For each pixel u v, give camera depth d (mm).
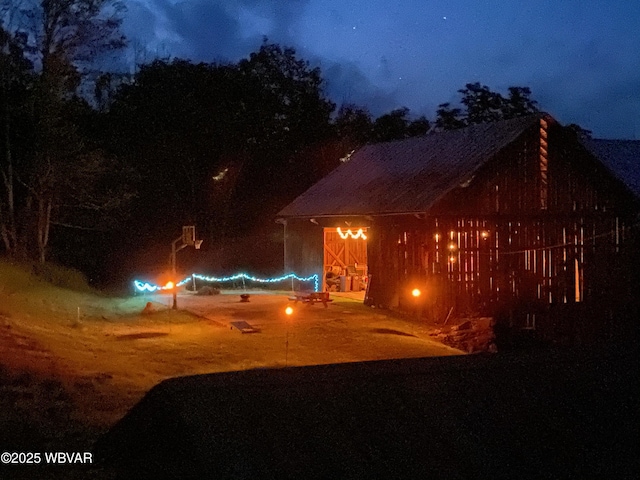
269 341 14367
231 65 36469
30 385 8797
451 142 22125
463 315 18828
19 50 23469
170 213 33062
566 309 20406
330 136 37344
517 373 4203
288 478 3199
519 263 19797
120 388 9430
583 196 20703
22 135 24312
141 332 15172
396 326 17516
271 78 37594
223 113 33656
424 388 3941
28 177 24500
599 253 20922
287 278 27375
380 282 20844
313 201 24812
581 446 3693
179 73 34656
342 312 19422
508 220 19641
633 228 21328
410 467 3387
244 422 3459
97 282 29906
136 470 3572
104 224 26703
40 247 24438
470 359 4410
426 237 18938
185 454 3285
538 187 20047
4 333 11617
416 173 21203
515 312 19656
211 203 33531
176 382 3881
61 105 23969
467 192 19047
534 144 19969
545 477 3465
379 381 3951
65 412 7840
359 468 3318
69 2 22984
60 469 5797
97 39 23781
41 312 16000
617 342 4973
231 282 29891
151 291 25375
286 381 3869
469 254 19109
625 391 4113
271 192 34719
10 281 19109
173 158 32656
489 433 3688
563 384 4137
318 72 38688
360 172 24812
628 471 3547
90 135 31031
